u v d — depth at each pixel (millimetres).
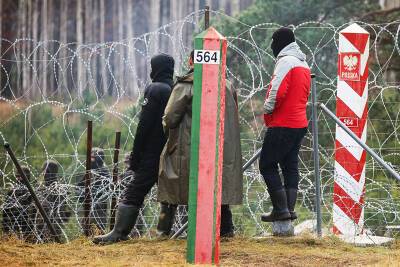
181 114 24844
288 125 25750
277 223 26422
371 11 47062
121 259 23172
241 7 94000
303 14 45188
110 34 111500
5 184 29062
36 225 28141
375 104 37969
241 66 37062
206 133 21688
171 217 26906
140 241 26109
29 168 29438
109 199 28359
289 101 25781
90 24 112188
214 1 104938
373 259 23484
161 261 22688
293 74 25719
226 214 26328
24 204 28797
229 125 25266
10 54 60156
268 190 26266
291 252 24234
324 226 28656
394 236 27891
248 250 24391
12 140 44188
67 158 38094
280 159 26000
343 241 26312
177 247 24781
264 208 30906
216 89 21641
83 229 27938
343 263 22922
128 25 110688
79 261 23000
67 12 112938
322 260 23297
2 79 44156
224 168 25078
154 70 26266
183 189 25031
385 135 36812
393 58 41375
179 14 107250
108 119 33719
